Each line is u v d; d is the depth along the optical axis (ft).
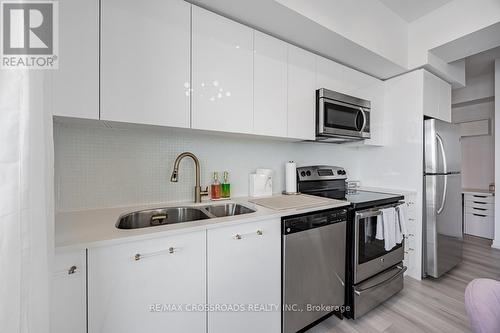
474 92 11.51
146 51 3.61
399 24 6.93
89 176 4.27
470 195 11.67
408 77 7.53
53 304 2.42
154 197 4.91
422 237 7.18
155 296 3.00
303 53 5.65
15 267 1.69
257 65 4.87
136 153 4.71
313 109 5.90
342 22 5.29
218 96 4.36
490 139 12.09
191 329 3.29
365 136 6.86
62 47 3.02
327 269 4.89
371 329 4.90
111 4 3.34
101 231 2.97
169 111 3.84
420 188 7.22
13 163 1.69
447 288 6.60
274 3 4.18
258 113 4.91
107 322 2.71
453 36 6.31
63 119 3.32
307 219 4.53
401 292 6.37
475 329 1.84
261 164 6.51
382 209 5.74
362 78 7.19
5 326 1.64
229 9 4.36
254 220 3.82
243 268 3.77
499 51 8.90
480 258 8.70
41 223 1.87
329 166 7.70
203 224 3.35
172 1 3.84
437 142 7.18
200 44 4.13
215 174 5.68
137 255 2.85
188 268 3.24
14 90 1.71
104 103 3.30
